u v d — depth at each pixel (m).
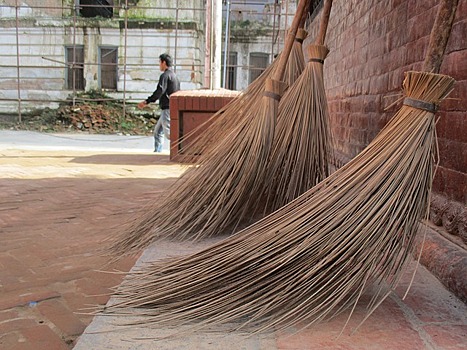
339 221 1.46
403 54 2.80
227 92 6.80
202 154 2.54
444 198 2.16
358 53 4.04
